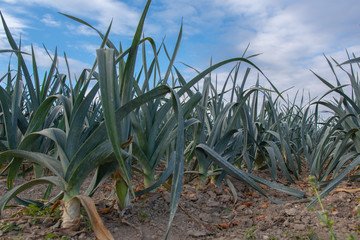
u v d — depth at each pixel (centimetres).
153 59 190
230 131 221
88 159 133
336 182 183
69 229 134
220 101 247
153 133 176
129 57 138
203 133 224
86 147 136
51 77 235
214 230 158
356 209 167
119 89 149
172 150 221
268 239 142
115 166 146
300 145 334
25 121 224
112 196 193
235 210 188
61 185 138
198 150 213
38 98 228
